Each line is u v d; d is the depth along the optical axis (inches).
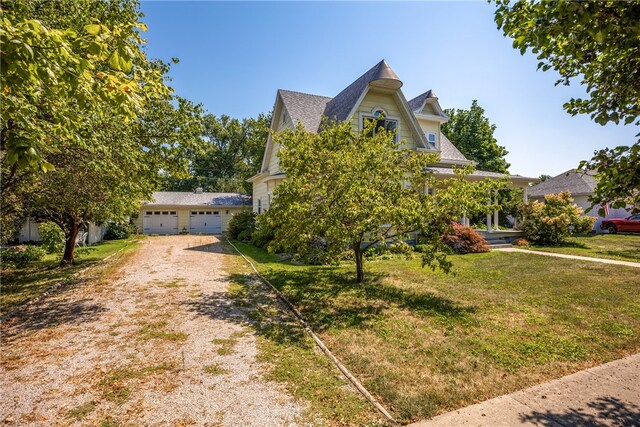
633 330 197.0
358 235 285.9
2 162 208.8
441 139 783.7
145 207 1058.1
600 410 120.4
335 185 273.9
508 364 156.9
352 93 589.3
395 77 544.4
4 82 97.0
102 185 303.0
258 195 839.7
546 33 99.3
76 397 131.0
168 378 145.5
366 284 316.8
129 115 136.9
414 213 247.4
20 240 700.7
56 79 108.0
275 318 226.1
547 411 120.1
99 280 346.3
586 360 161.5
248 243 698.8
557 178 1133.7
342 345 179.3
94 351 173.5
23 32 89.9
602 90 123.8
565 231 593.0
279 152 313.7
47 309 245.8
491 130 1187.9
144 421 115.9
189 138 311.3
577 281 318.7
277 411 121.3
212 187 1614.2
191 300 270.1
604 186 115.2
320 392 134.0
